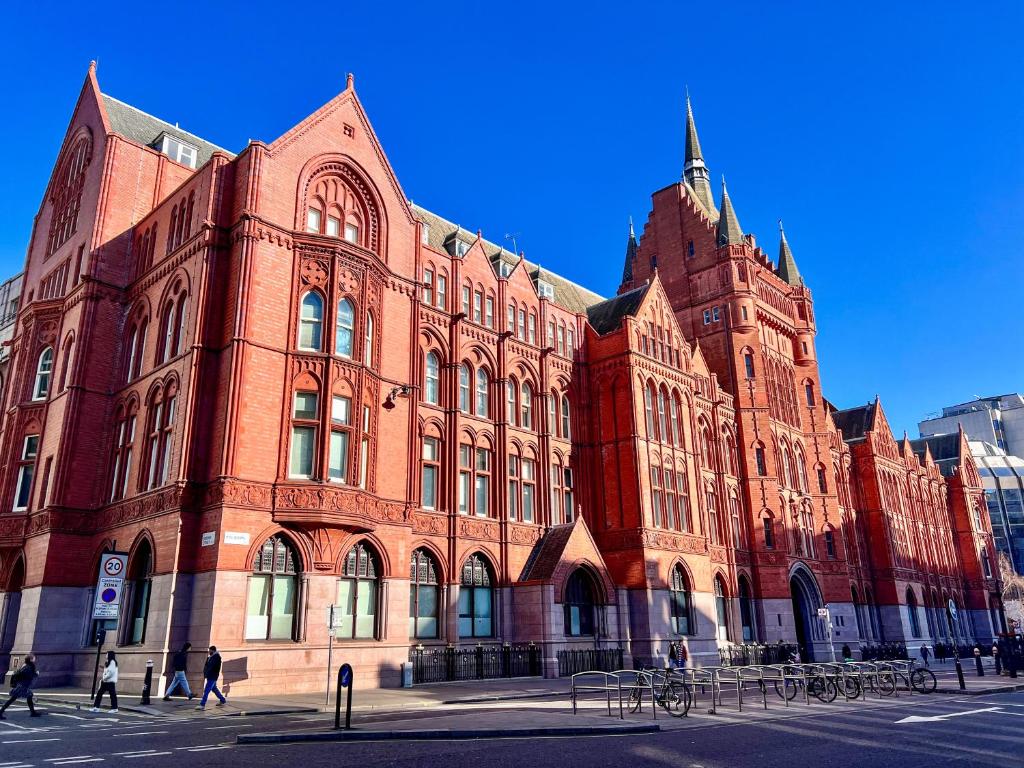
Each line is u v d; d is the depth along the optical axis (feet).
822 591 187.01
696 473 154.81
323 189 107.24
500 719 61.93
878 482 233.35
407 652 98.94
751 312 188.34
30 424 114.62
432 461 120.06
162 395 97.91
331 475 94.17
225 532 83.82
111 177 118.01
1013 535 411.54
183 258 101.55
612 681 106.73
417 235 120.26
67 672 97.40
